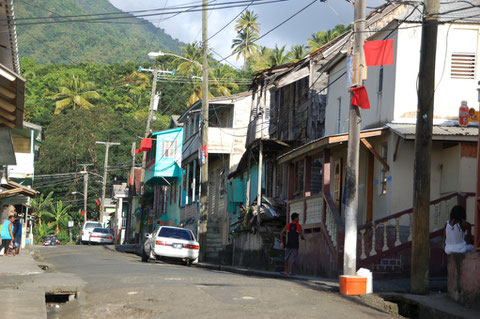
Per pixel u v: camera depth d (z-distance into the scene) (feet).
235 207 113.39
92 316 31.19
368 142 61.87
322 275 62.28
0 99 40.47
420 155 41.01
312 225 66.80
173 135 153.28
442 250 54.24
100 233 186.91
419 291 40.55
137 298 36.09
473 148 56.90
